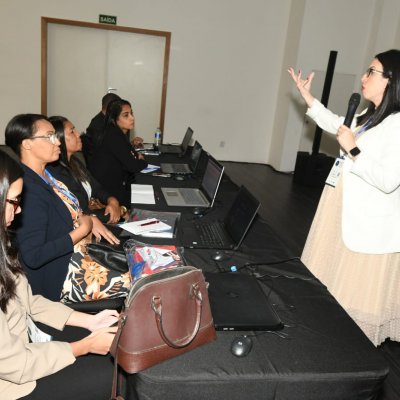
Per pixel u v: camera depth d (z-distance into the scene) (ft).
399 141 5.11
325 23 19.80
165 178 10.14
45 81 20.39
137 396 3.41
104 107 12.22
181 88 21.74
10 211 3.57
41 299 4.53
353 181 5.65
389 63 5.22
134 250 5.24
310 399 3.50
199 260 5.52
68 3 19.48
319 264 6.29
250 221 5.93
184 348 3.51
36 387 3.76
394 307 6.07
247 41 21.47
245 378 3.34
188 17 20.61
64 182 6.68
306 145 22.02
